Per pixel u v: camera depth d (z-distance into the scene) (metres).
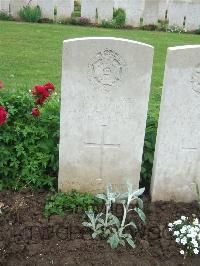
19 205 1.50
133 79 1.44
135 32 4.52
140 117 1.49
